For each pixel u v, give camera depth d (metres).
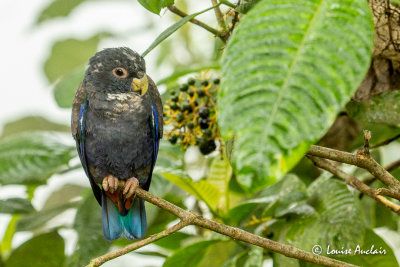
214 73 9.58
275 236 7.87
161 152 9.67
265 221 7.85
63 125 13.14
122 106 7.93
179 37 11.91
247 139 3.57
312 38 3.73
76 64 13.14
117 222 8.16
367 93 7.27
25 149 8.96
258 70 3.70
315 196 7.82
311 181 9.39
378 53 6.80
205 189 8.24
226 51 3.82
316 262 5.43
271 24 3.81
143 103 8.01
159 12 5.63
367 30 3.72
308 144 3.52
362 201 8.99
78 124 8.09
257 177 3.51
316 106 3.58
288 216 7.73
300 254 5.44
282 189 7.97
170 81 8.98
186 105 7.61
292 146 3.52
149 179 8.67
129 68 7.91
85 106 8.04
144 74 8.02
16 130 13.01
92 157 8.19
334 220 7.42
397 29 6.57
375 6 6.59
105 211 8.19
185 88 7.71
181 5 11.89
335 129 9.62
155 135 8.27
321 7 3.80
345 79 3.62
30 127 13.03
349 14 3.76
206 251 8.30
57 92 9.41
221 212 8.34
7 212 9.29
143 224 8.15
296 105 3.59
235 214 8.12
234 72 3.74
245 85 3.69
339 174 6.69
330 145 9.69
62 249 9.62
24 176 8.77
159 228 9.45
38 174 8.78
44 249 9.59
